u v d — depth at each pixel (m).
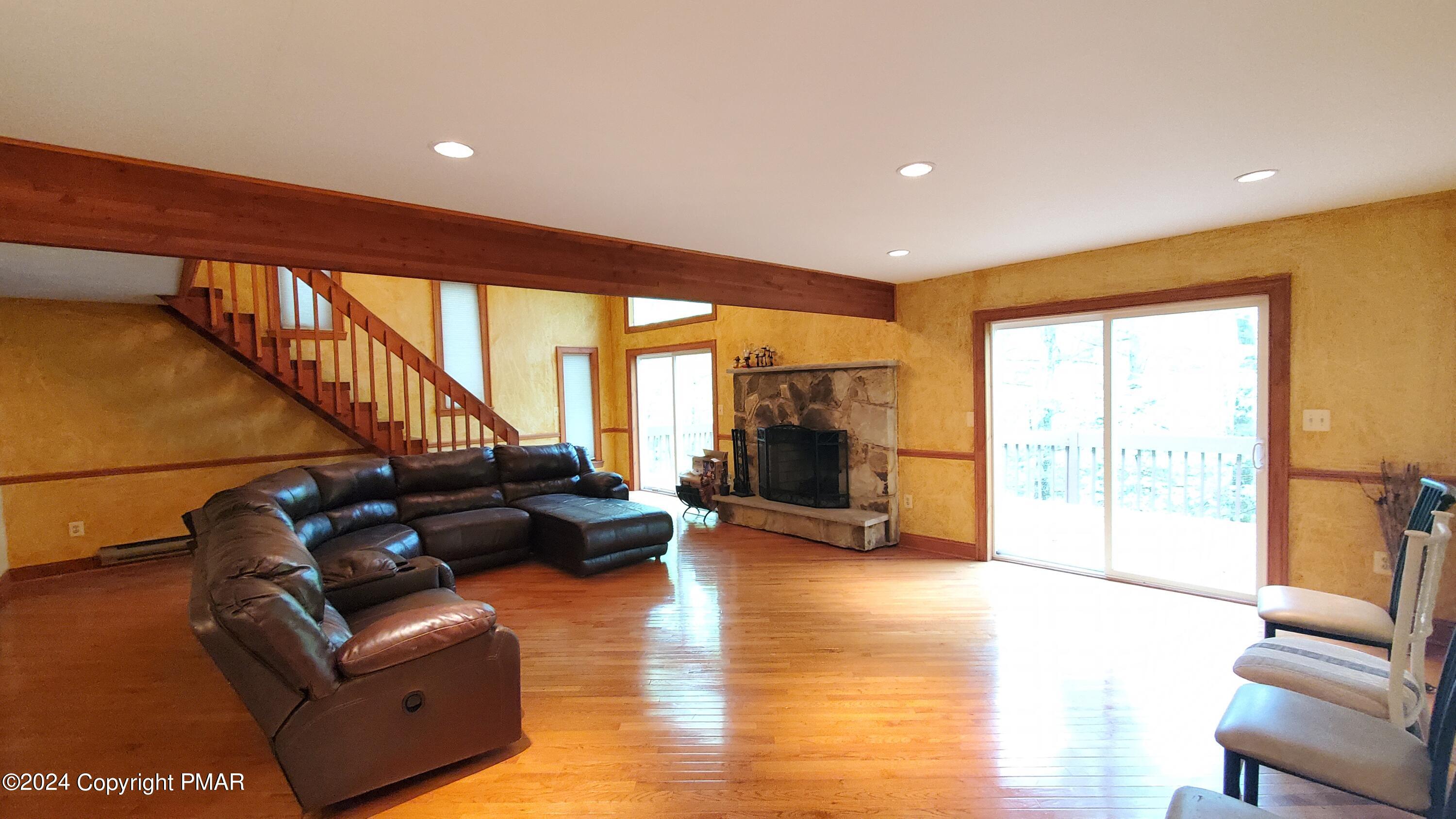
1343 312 3.26
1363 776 1.56
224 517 2.80
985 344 4.74
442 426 7.30
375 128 1.99
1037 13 1.43
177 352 5.48
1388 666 2.02
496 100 1.82
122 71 1.58
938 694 2.78
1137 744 2.39
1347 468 3.29
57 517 4.96
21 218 2.00
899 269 4.67
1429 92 1.88
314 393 5.59
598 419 8.77
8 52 1.46
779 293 4.42
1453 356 2.98
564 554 4.77
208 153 2.16
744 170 2.46
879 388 5.32
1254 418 3.64
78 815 2.08
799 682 2.93
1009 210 3.11
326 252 2.60
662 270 3.76
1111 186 2.77
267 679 1.99
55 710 2.78
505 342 7.91
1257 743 1.71
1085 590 4.10
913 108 1.94
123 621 3.88
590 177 2.51
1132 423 4.14
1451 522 2.14
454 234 2.96
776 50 1.57
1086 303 4.16
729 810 2.06
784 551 5.27
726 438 7.14
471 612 2.31
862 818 2.01
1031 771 2.23
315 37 1.45
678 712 2.69
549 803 2.12
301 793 2.00
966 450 4.90
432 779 2.25
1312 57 1.67
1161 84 1.81
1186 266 3.75
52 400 4.96
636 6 1.36
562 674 3.07
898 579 4.43
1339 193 2.97
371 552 3.22
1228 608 3.70
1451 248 2.96
